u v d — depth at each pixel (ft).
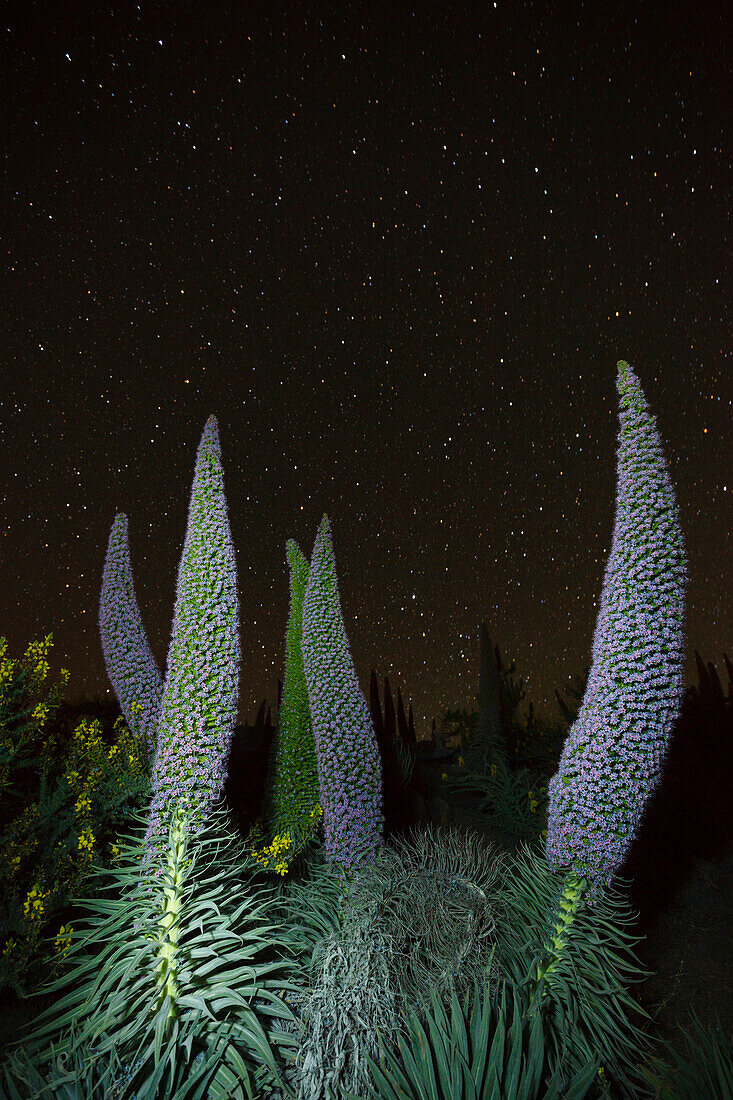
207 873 12.93
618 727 13.23
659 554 13.38
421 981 12.73
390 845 19.81
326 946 13.28
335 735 17.35
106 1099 9.53
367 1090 10.73
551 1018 12.69
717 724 35.19
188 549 13.35
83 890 17.12
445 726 51.67
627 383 14.25
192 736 12.45
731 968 19.85
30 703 19.99
